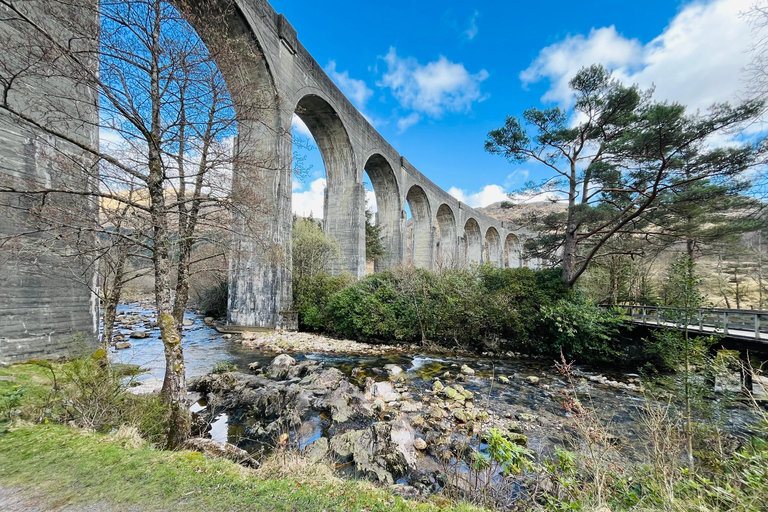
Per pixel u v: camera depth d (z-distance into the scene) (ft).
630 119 41.73
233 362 33.76
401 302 49.29
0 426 11.40
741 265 84.58
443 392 26.09
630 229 48.01
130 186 15.43
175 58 14.32
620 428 19.56
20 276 19.01
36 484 8.21
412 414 21.36
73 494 7.88
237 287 53.21
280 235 49.65
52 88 19.63
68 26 12.53
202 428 17.92
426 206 114.62
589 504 8.89
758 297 86.43
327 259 69.67
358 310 48.37
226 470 9.57
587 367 36.81
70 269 19.81
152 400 14.23
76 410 12.69
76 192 12.44
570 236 47.75
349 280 58.03
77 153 21.04
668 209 38.47
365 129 79.41
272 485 8.83
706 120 31.55
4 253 18.04
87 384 12.93
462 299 45.88
